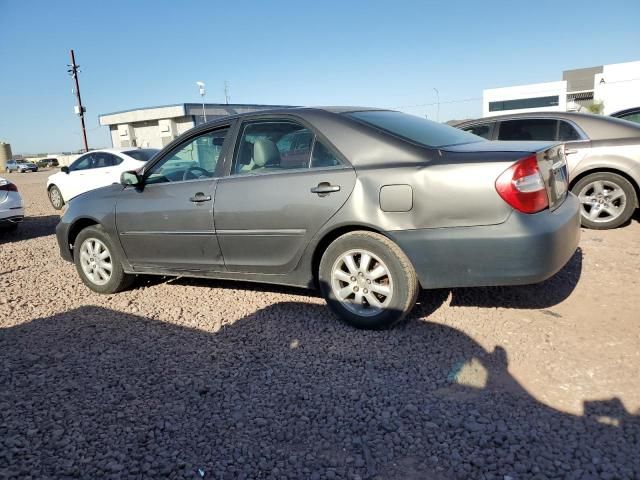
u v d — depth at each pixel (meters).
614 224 6.52
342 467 2.39
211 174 4.42
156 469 2.44
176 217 4.50
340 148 3.78
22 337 4.14
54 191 13.65
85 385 3.28
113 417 2.89
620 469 2.26
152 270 4.89
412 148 3.61
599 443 2.44
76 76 33.50
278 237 3.99
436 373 3.20
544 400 2.83
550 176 3.49
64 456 2.56
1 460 2.54
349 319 3.87
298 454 2.50
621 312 3.90
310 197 3.79
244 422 2.79
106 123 55.19
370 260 3.73
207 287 5.26
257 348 3.70
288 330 3.98
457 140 4.00
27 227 10.66
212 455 2.52
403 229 3.50
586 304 4.11
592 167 6.44
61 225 5.43
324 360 3.46
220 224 4.25
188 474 2.39
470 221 3.34
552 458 2.36
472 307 4.17
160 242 4.68
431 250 3.45
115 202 4.97
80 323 4.41
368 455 2.46
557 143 3.86
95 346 3.89
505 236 3.25
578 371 3.10
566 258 3.48
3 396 3.17
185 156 4.65
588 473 2.24
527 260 3.25
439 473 2.32
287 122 4.09
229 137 4.34
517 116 7.14
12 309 4.88
